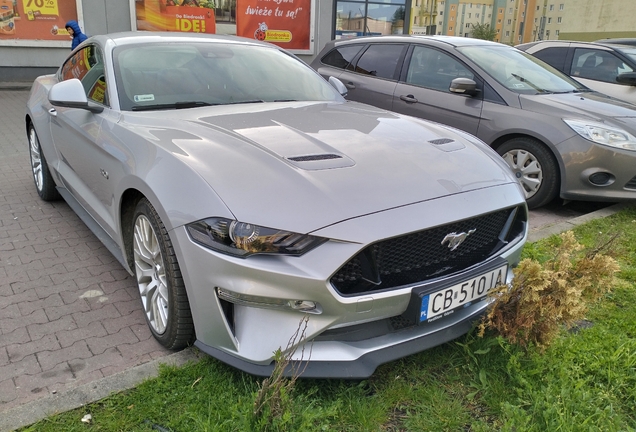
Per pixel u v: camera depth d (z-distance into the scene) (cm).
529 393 226
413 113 580
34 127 447
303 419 198
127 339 272
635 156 460
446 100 554
